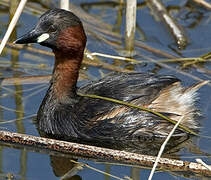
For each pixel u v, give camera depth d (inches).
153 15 766.5
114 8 787.4
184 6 784.3
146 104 558.6
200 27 747.4
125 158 506.3
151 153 538.6
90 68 675.4
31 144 526.6
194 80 652.1
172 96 567.8
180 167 493.4
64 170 503.2
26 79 638.5
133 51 707.4
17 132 553.6
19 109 590.9
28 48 700.7
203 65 679.7
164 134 561.0
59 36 561.3
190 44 718.5
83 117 557.6
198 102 604.4
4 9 766.5
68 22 560.7
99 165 507.5
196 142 553.0
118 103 551.8
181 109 566.3
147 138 561.0
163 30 743.1
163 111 560.7
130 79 576.7
